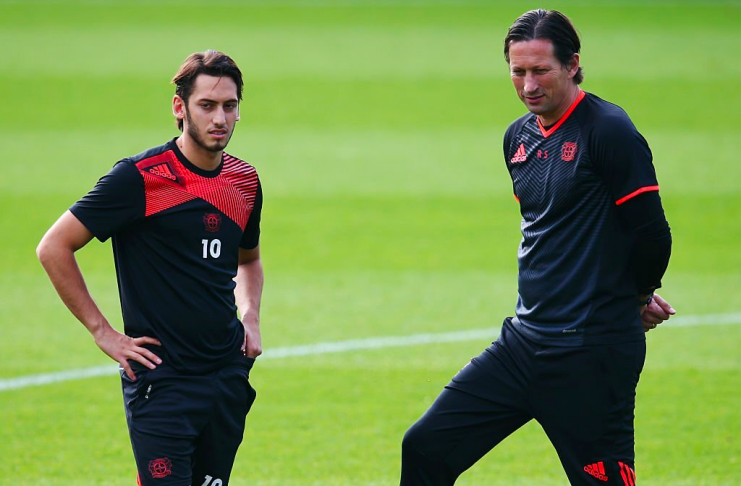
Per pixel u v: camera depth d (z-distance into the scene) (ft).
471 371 48.60
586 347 44.57
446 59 235.81
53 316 95.50
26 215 128.88
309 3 302.25
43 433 69.72
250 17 280.51
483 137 175.01
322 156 161.68
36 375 81.00
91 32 255.09
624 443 45.57
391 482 62.23
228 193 45.09
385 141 171.73
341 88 209.36
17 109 187.01
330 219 130.41
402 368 82.94
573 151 44.21
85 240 43.60
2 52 231.30
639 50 245.65
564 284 45.09
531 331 46.47
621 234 44.21
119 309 97.66
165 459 43.93
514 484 62.23
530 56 43.86
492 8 300.81
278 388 78.54
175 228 44.09
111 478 62.59
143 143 166.40
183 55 233.14
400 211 134.21
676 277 108.58
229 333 45.96
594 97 45.21
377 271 110.73
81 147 163.22
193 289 44.45
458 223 129.29
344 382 79.92
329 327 92.89
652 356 85.56
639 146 43.09
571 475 46.57
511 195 142.00
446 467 48.80
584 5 307.58
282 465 64.69
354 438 69.36
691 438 68.85
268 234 124.16
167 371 44.52
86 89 201.87
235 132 176.45
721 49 246.88
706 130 178.40
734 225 127.95
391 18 283.59
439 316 96.32
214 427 45.78
